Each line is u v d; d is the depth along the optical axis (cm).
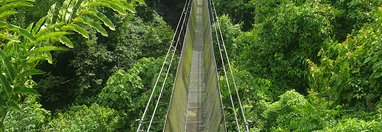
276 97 1035
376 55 708
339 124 644
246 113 891
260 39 1237
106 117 1021
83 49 1471
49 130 913
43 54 285
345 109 754
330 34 1033
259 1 1490
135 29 1700
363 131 594
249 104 938
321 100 782
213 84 835
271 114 835
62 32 273
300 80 1069
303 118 743
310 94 820
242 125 845
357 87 734
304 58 1045
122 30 1644
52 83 1503
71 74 1594
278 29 1130
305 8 1051
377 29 773
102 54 1493
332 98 780
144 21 1962
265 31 1234
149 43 1703
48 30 285
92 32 1468
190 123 820
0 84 271
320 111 747
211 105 787
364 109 727
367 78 736
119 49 1571
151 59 1234
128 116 1039
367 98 721
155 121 963
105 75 1512
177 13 2538
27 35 258
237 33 1588
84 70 1471
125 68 1532
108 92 1095
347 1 1065
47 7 1320
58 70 1609
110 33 1616
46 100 1516
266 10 1457
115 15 1633
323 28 1021
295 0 1182
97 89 1470
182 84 889
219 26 1495
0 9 260
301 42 1057
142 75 1182
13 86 271
